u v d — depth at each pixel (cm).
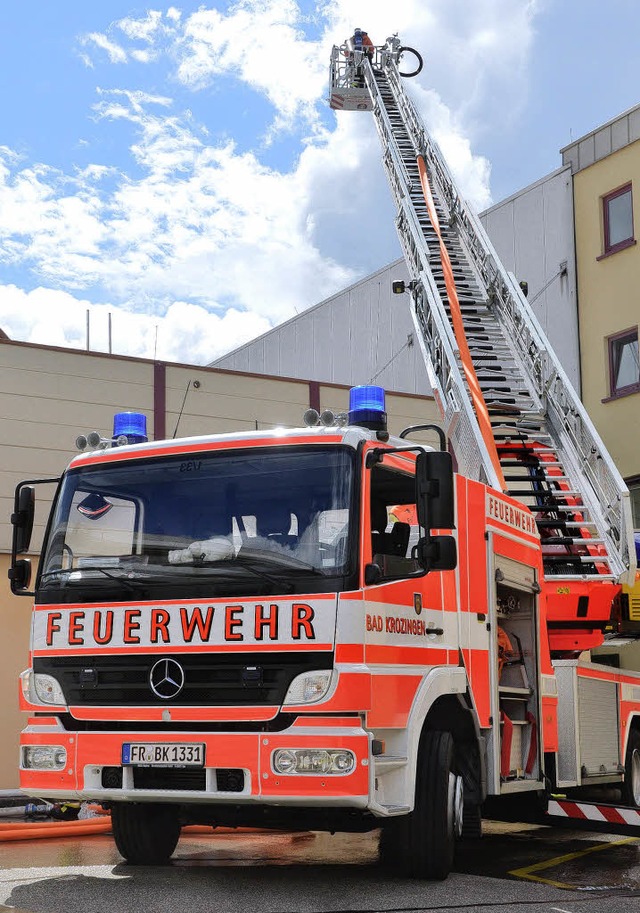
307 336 2877
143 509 622
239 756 558
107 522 628
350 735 548
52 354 1368
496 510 750
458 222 1769
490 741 690
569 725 830
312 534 580
